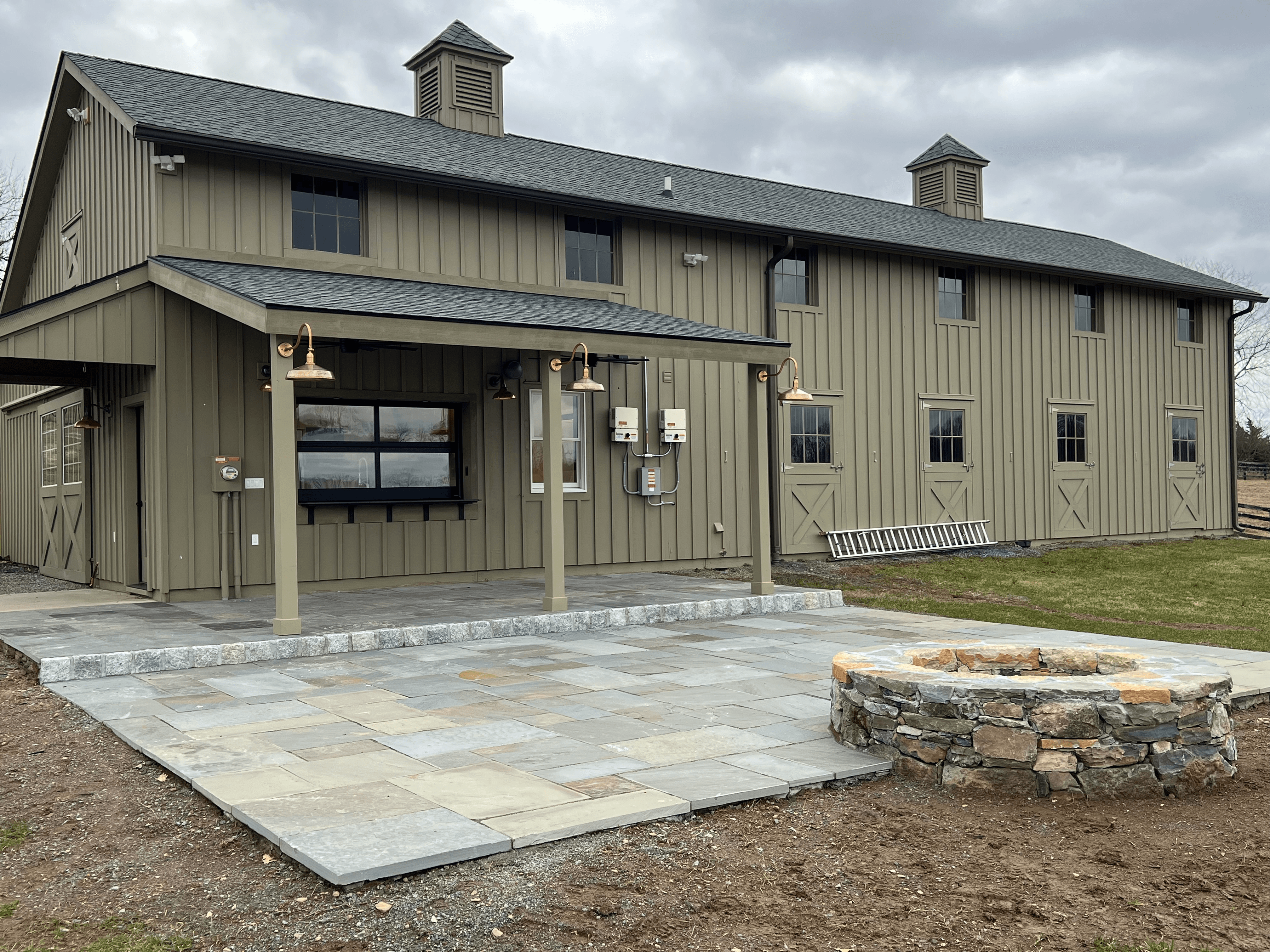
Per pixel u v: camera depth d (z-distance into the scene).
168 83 11.30
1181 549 16.64
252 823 3.83
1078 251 18.52
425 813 3.93
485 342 8.45
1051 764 4.46
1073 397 17.31
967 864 3.73
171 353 9.55
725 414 13.66
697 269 13.25
